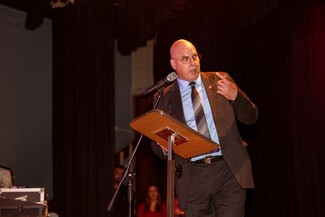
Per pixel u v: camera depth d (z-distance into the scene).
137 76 7.48
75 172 6.43
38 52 6.73
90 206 6.32
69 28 6.55
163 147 2.56
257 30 5.46
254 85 5.48
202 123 2.61
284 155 5.04
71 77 6.54
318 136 4.51
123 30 5.97
